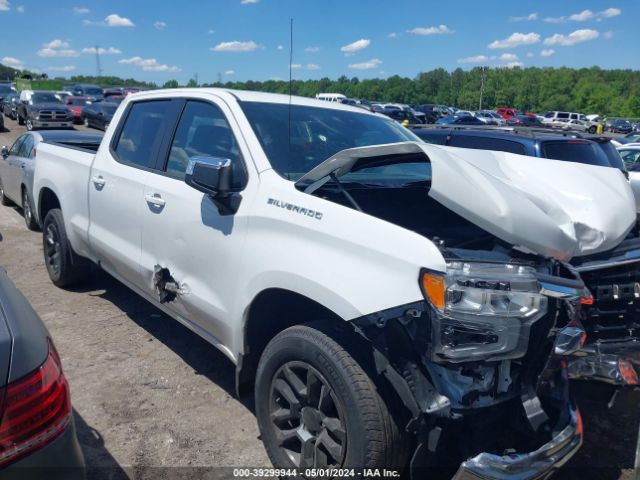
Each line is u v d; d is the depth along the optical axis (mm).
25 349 1844
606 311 3236
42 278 5746
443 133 8156
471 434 2410
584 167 3609
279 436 2730
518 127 8312
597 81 112688
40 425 1796
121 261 4035
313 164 3195
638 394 3104
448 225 3271
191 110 3707
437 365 2252
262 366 2783
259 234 2824
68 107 26125
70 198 4828
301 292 2531
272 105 3545
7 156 8602
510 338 2227
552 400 2586
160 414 3371
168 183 3557
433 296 2160
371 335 2270
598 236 3080
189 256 3314
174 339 4402
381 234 2352
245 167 3096
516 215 2352
